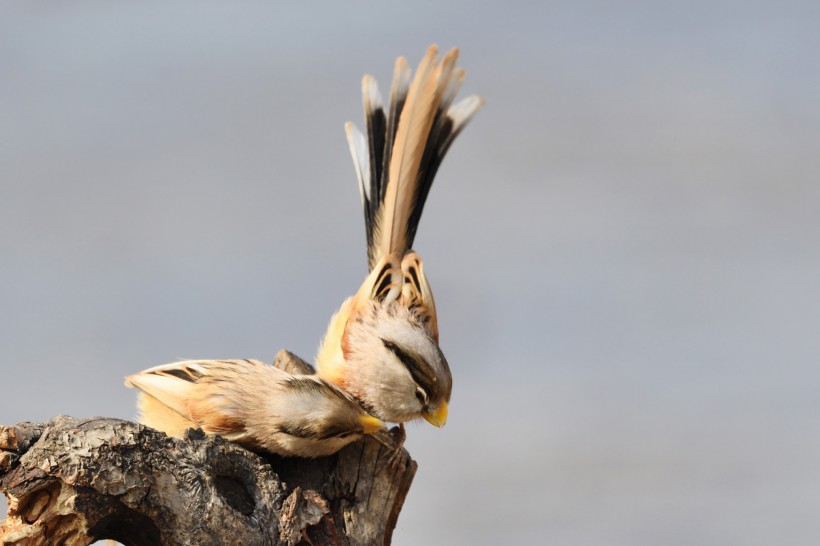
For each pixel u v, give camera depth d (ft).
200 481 32.14
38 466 29.99
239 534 32.60
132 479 30.73
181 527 31.63
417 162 49.01
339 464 38.19
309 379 37.58
